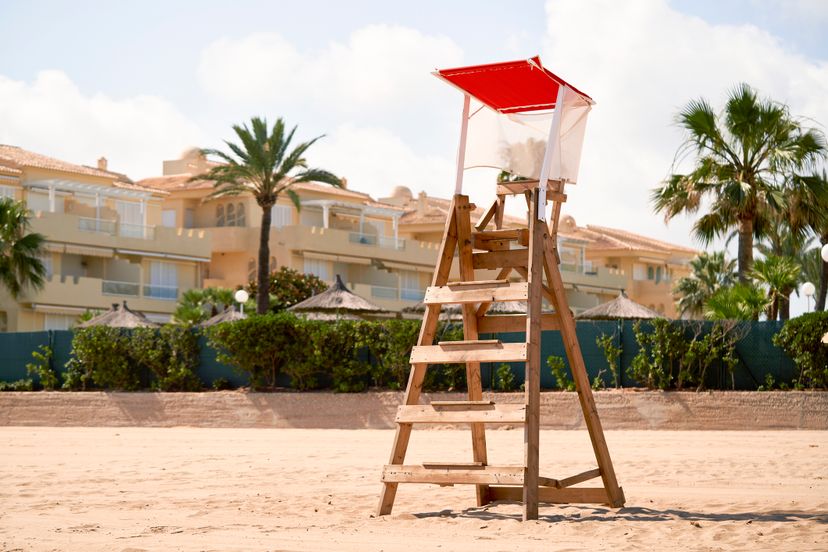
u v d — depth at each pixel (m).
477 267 10.87
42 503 11.90
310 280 59.00
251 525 9.88
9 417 30.98
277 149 48.56
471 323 10.94
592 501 10.77
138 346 30.72
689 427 24.28
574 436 22.30
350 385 27.88
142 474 15.47
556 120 10.39
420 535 9.08
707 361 24.91
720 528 9.04
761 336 25.14
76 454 19.38
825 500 11.14
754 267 34.50
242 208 65.12
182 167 73.88
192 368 30.53
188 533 9.38
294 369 28.48
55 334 32.78
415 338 27.42
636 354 25.86
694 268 65.12
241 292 36.31
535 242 10.17
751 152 33.38
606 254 83.81
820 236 36.56
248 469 16.08
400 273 68.88
